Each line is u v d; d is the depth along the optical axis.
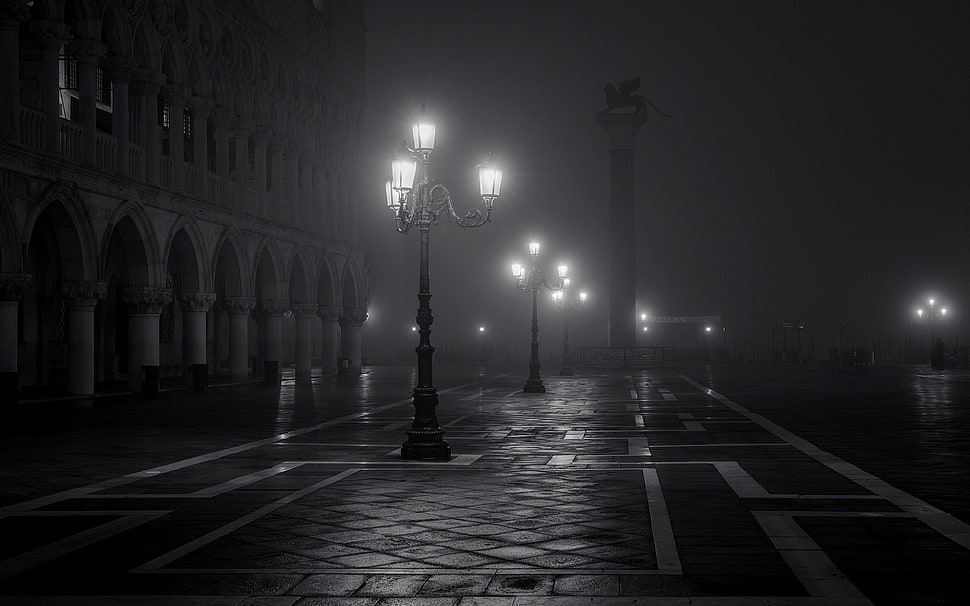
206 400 31.09
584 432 20.28
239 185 42.28
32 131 28.38
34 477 13.52
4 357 27.03
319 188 51.62
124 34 32.75
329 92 52.97
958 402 29.05
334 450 16.92
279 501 11.36
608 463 14.86
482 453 16.44
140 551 8.72
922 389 37.19
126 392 33.75
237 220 40.88
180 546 8.91
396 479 13.16
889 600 6.91
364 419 23.69
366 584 7.53
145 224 33.78
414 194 16.36
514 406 28.69
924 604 6.82
